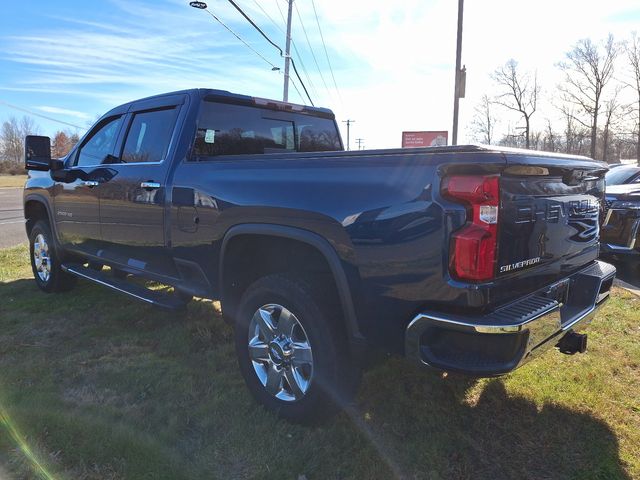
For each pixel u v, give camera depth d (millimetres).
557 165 2494
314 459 2482
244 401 3029
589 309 2838
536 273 2494
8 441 2561
